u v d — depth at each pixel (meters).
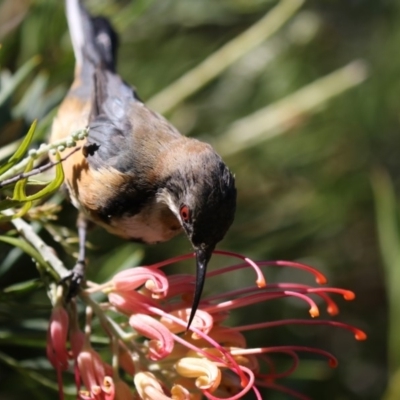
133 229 7.68
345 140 10.68
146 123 7.80
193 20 10.16
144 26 10.15
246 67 10.80
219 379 5.42
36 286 5.99
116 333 5.78
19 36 8.70
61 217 8.19
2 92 7.68
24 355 7.02
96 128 7.89
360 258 10.84
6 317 6.79
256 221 9.82
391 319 7.68
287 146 10.53
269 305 9.86
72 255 6.79
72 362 6.79
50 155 7.77
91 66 8.59
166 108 9.14
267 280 11.09
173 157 7.35
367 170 10.54
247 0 10.12
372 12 11.01
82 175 7.62
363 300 11.01
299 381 8.99
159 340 5.55
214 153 7.22
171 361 5.75
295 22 10.88
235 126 9.74
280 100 10.22
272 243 9.80
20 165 5.16
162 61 10.17
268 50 10.87
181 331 5.77
